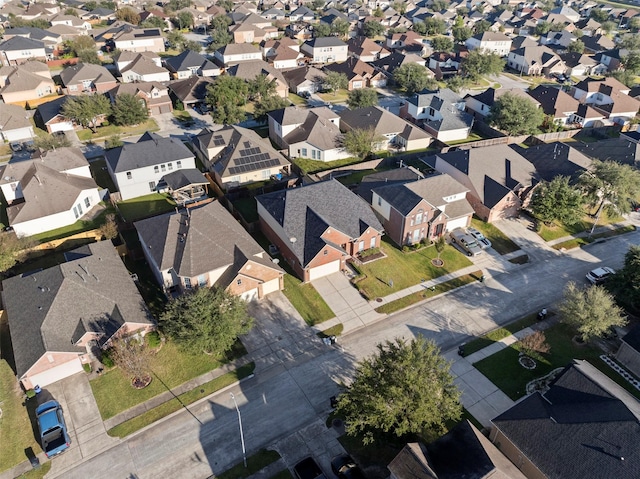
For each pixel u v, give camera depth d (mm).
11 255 50406
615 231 65438
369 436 34531
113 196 66688
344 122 91312
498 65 124500
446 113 93938
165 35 156875
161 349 44281
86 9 191250
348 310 49719
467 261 58031
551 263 58281
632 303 48625
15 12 173875
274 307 49562
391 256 57750
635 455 30594
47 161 65875
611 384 38594
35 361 38094
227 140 74875
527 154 77188
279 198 56625
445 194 61281
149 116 98250
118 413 38375
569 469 31156
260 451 35812
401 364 33562
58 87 109750
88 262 47312
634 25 196375
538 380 42062
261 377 42031
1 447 35500
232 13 181500
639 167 72750
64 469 34312
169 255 48375
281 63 131750
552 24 183375
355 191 68500
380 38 176625
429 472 30078
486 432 37406
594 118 101188
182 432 37125
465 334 47469
